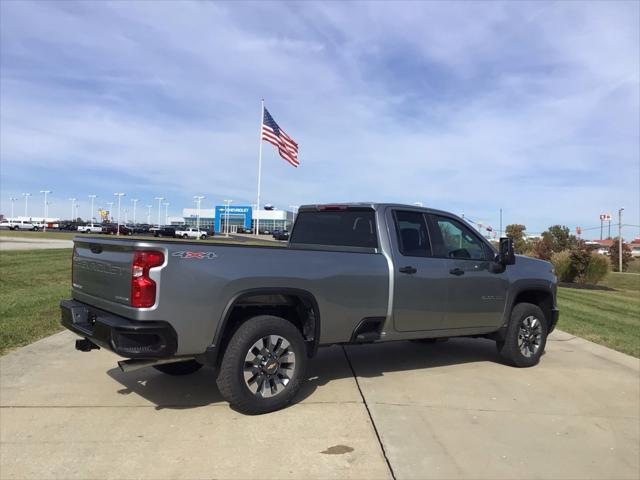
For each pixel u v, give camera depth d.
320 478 3.73
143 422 4.63
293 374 5.06
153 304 4.37
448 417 5.00
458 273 6.41
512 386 6.12
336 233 6.50
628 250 46.56
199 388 5.61
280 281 5.01
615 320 12.05
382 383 6.02
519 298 7.47
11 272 15.74
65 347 7.15
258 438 4.35
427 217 6.46
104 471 3.73
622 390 6.17
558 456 4.28
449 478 3.81
